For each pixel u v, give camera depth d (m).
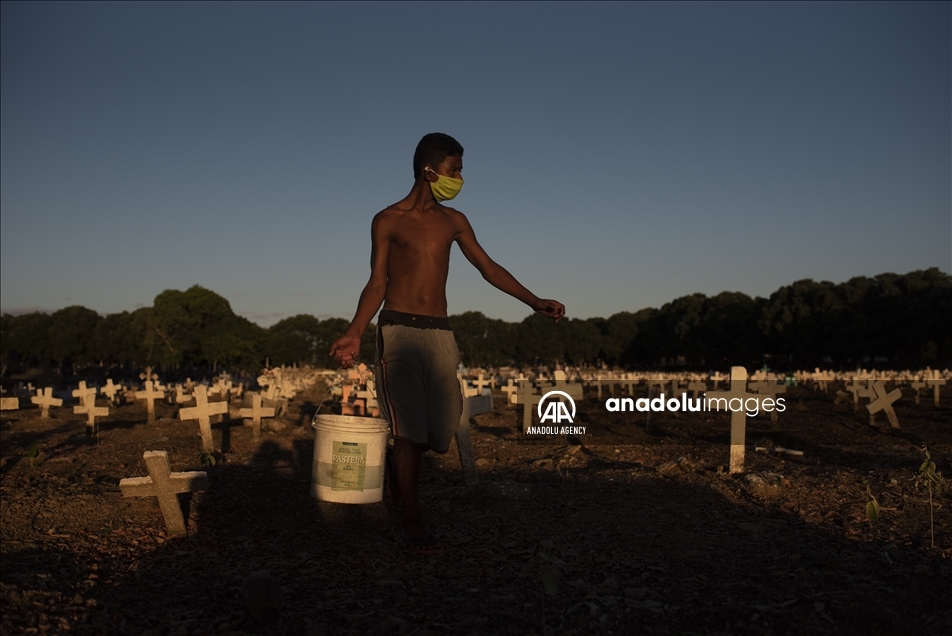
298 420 17.80
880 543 5.38
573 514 6.41
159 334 64.69
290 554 5.47
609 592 4.36
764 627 3.82
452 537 5.76
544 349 86.19
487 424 16.70
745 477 7.39
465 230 5.43
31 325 81.06
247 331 76.50
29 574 4.84
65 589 4.68
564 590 4.43
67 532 6.13
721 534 5.68
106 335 81.88
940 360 54.09
